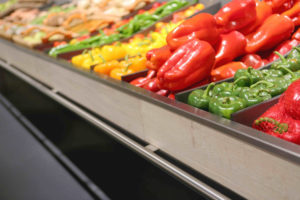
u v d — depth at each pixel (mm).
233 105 1264
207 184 1350
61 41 3479
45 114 2988
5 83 4031
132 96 1657
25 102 3492
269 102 1261
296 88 1112
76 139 2461
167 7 3221
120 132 1836
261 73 1477
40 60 2857
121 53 2400
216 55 1760
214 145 1238
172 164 1430
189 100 1438
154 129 1575
